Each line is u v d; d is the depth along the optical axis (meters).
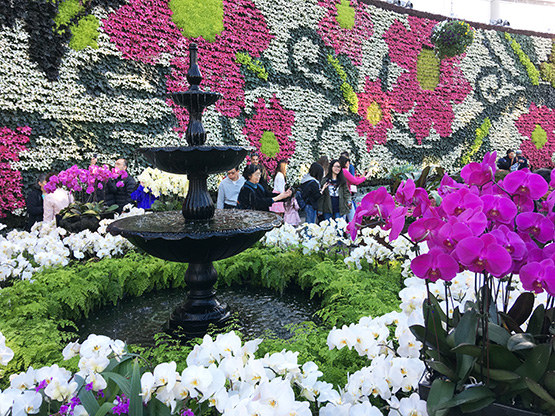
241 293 4.66
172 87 9.21
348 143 12.84
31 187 7.48
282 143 11.22
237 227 3.22
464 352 1.18
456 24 13.28
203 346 1.66
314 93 11.89
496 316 1.44
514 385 1.20
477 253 1.07
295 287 4.71
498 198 1.22
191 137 3.55
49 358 2.55
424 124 14.62
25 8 7.26
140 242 3.20
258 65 10.66
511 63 16.77
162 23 9.02
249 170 5.41
